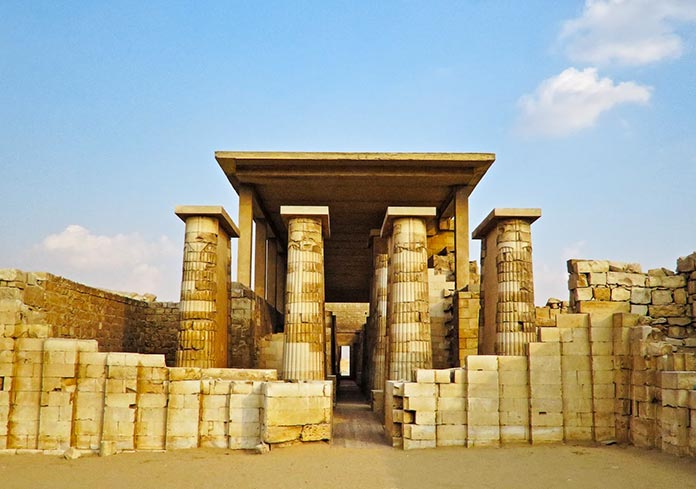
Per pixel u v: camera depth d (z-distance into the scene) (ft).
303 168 98.68
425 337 69.87
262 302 98.58
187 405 54.75
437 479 42.78
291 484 41.75
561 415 55.06
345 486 41.16
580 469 44.68
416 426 53.88
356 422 67.21
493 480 42.29
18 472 46.62
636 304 65.87
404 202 114.42
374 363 89.97
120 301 83.61
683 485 38.91
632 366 53.88
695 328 64.49
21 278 58.29
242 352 83.71
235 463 48.21
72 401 54.54
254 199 108.88
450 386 55.06
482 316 78.23
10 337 55.47
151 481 43.29
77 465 48.83
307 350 71.41
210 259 70.28
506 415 54.90
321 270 74.74
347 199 112.68
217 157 94.68
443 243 125.39
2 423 54.29
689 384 46.37
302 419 54.65
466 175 99.40
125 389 54.65
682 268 66.44
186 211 69.97
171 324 92.84
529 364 55.52
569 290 68.44
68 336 67.82
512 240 69.67
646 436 50.80
